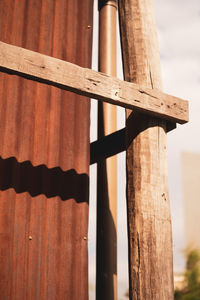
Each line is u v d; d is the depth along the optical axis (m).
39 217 4.35
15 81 4.56
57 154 4.62
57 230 4.43
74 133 4.80
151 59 4.30
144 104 3.99
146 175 3.97
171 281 3.80
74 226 4.54
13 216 4.21
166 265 3.82
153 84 4.20
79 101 4.92
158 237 3.86
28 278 4.15
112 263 5.37
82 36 5.18
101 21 6.36
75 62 5.05
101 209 5.55
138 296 3.70
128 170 4.09
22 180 4.36
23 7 4.86
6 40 4.66
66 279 4.36
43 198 4.42
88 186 4.71
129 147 4.14
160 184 4.00
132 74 4.26
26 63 3.57
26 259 4.18
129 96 3.93
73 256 4.45
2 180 4.25
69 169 4.66
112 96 3.85
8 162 4.31
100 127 5.84
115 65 6.21
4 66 3.49
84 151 4.80
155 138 4.08
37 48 4.84
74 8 5.21
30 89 4.64
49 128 4.66
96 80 3.81
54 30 5.01
